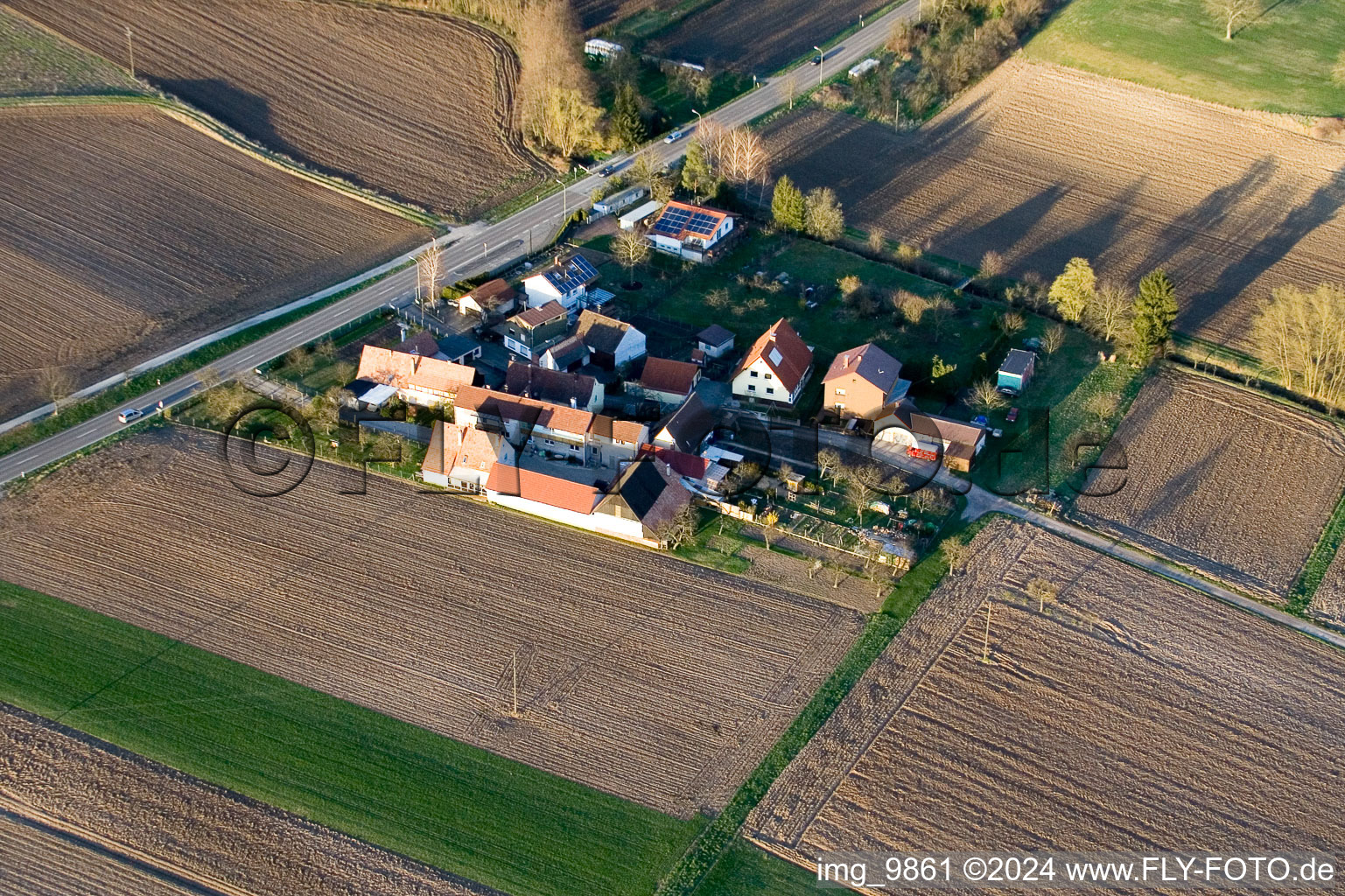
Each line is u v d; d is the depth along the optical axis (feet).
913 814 258.16
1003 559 320.09
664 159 497.05
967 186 491.31
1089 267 428.15
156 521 325.83
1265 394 381.60
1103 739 274.36
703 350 386.32
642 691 284.00
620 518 321.73
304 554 317.42
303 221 457.68
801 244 450.30
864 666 290.56
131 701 277.64
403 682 285.02
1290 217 473.67
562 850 250.57
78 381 376.27
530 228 456.04
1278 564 322.75
